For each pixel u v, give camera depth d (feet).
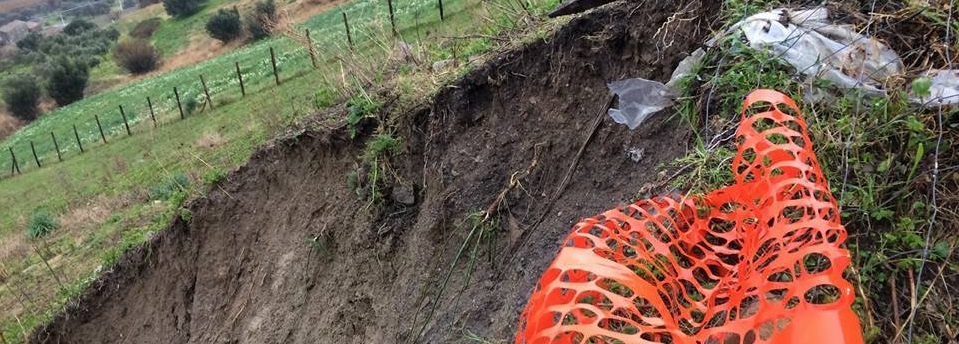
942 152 6.97
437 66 14.98
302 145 16.85
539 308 5.84
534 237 10.66
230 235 18.62
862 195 6.91
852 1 8.84
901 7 8.38
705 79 9.33
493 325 10.08
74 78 110.11
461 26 21.88
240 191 18.89
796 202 5.98
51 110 114.11
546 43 12.10
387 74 16.84
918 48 7.97
